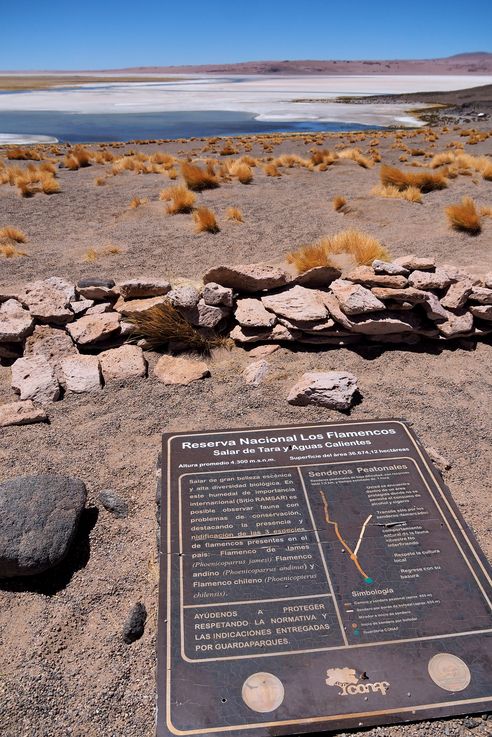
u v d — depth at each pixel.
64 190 13.04
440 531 2.79
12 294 5.57
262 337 4.92
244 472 3.11
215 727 2.04
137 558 2.92
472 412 4.13
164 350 5.04
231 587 2.49
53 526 2.85
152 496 3.32
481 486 3.41
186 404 4.20
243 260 7.53
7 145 27.58
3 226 9.90
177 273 7.10
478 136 24.78
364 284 5.06
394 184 11.84
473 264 7.05
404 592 2.49
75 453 3.70
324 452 3.26
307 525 2.79
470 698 2.13
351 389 4.15
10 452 3.71
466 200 8.98
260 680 2.16
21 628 2.58
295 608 2.41
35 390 4.30
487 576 2.58
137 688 2.33
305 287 5.42
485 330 5.06
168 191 11.61
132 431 3.91
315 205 10.80
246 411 4.10
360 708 2.09
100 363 4.71
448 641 2.30
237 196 11.91
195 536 2.72
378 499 2.96
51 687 2.33
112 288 5.85
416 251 7.73
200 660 2.22
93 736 2.17
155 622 2.58
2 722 2.21
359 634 2.32
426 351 4.93
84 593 2.74
